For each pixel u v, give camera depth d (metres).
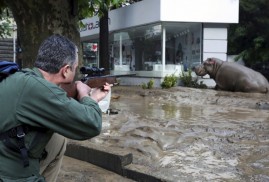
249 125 8.12
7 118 2.44
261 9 23.59
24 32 6.67
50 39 2.67
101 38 18.66
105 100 8.43
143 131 6.95
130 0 21.98
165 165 5.42
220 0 16.78
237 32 24.80
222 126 7.88
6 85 2.49
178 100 12.88
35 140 2.48
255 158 5.80
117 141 6.35
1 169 2.43
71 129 2.50
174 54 17.47
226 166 5.42
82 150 5.89
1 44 24.28
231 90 14.33
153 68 18.00
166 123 7.96
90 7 7.58
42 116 2.46
